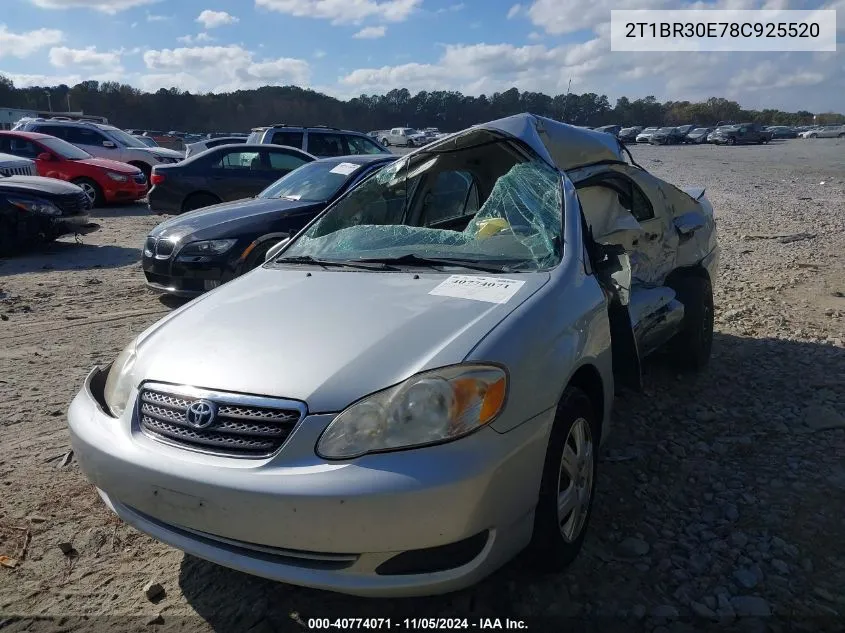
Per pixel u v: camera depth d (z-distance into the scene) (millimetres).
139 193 16312
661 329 4379
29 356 5641
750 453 3914
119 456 2535
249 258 6750
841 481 3574
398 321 2695
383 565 2268
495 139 3961
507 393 2410
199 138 42219
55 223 10078
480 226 3588
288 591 2822
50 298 7566
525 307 2725
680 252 5047
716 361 5430
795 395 4711
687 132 63625
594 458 3053
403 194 4352
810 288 7703
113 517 3336
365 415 2318
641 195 4758
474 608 2678
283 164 12094
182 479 2367
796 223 12688
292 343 2631
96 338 6148
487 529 2344
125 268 9273
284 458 2301
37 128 18047
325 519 2203
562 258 3158
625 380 3613
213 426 2420
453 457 2252
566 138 4160
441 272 3217
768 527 3188
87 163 15742
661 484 3602
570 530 2828
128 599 2783
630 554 2988
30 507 3406
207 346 2721
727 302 7160
